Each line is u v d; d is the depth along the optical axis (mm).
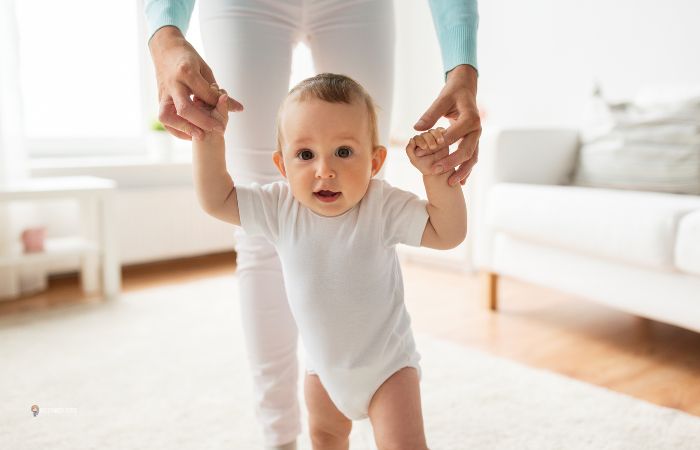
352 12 1062
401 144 3320
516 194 2131
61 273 3047
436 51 3613
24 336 2066
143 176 3215
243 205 879
